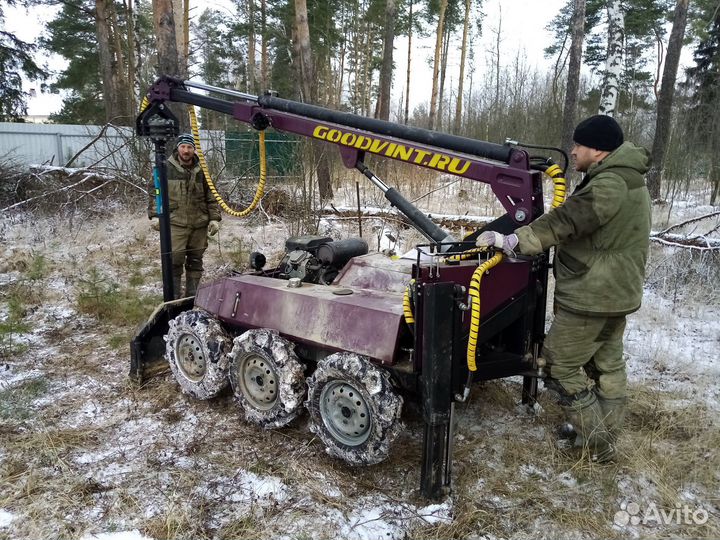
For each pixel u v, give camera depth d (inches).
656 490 114.0
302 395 127.6
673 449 127.1
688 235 276.7
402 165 457.7
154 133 167.2
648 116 917.8
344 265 157.3
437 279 110.7
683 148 519.8
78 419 144.3
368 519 104.3
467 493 111.7
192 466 121.9
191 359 153.7
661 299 239.1
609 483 114.0
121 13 1002.1
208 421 142.6
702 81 715.4
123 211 397.7
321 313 125.3
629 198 109.4
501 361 123.6
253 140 424.2
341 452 117.8
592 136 114.0
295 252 158.9
